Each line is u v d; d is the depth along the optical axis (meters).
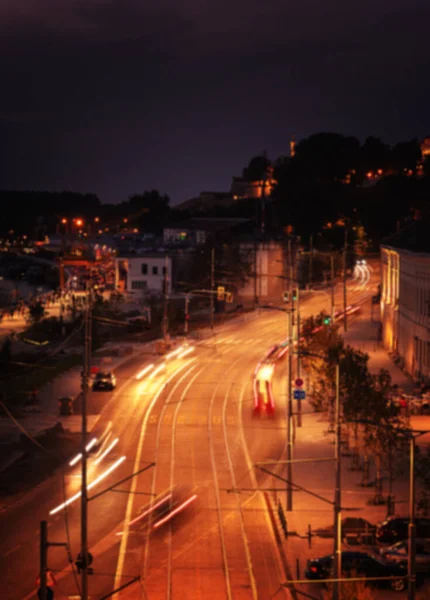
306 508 57.44
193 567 47.22
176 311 150.88
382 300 132.75
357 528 51.59
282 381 104.50
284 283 182.50
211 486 62.91
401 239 121.50
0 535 52.31
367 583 44.47
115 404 91.19
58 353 121.00
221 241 180.50
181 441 76.31
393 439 57.28
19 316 166.25
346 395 64.88
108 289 197.25
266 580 45.44
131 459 70.38
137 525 54.41
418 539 47.00
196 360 117.94
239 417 85.75
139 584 44.69
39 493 61.06
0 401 88.75
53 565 47.44
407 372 104.38
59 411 86.62
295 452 72.25
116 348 124.25
